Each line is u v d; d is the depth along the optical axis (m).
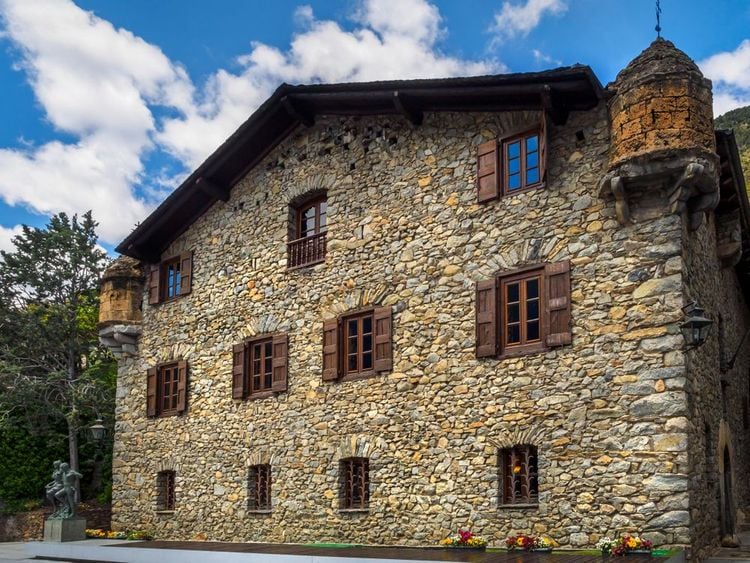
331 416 14.33
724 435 13.04
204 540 15.98
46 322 25.11
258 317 16.19
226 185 17.44
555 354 11.54
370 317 14.20
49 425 23.98
